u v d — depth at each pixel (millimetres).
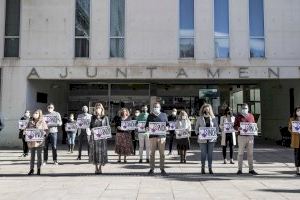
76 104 25328
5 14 21266
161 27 20938
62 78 20766
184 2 21234
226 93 26641
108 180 10891
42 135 12055
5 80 20812
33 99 21578
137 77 20734
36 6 21094
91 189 9539
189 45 21047
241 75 20719
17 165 14086
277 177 11352
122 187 9789
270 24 20969
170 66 20766
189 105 26000
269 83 25688
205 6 21031
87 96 25281
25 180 10969
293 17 21000
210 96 26188
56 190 9438
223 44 21031
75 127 17859
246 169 13039
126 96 25062
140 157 14750
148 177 11422
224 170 12812
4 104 20703
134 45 20891
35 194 8969
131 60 20812
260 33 21125
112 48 21109
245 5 21031
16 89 20750
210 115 12383
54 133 14117
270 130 26469
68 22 21047
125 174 12016
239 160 12031
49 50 20891
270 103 26297
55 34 20969
